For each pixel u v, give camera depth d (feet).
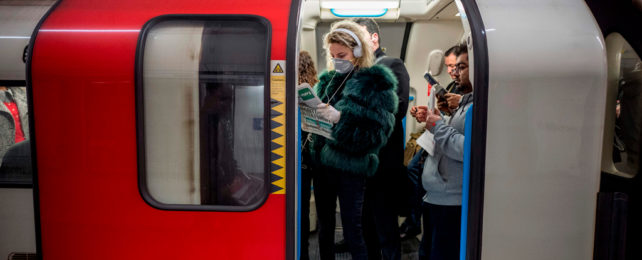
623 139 6.15
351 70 8.10
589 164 5.67
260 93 5.74
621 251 5.78
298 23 5.79
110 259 5.92
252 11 5.92
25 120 6.19
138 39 5.76
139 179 5.74
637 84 5.99
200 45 5.81
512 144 5.61
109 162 5.77
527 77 5.54
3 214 6.23
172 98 5.79
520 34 5.67
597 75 5.57
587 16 5.86
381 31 12.23
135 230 5.85
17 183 6.18
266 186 5.68
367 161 7.97
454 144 6.40
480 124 5.58
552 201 5.71
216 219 5.78
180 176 5.87
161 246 5.86
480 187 5.65
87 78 5.72
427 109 8.45
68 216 5.89
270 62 5.59
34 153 5.84
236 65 5.75
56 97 5.77
